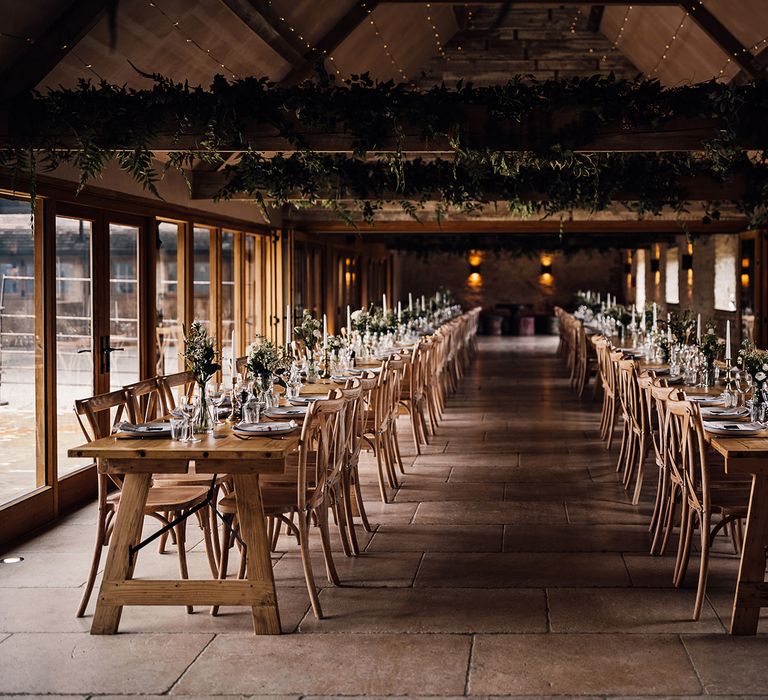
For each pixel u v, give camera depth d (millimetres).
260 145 5809
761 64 8953
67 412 6734
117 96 5551
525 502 6508
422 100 5738
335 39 8797
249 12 7254
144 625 4238
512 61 12844
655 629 4113
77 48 6020
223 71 7875
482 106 5789
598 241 19031
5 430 6055
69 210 6559
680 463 5031
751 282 13258
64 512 6309
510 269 26234
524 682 3584
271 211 12477
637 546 5406
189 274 9070
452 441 9047
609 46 12688
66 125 5492
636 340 11922
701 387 6789
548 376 15109
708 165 8383
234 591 4125
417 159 8633
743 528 5152
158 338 9188
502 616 4289
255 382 5523
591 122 5785
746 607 4031
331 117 5723
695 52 10219
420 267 26516
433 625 4188
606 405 9156
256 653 3900
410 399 8453
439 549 5383
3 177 5676
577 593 4594
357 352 9547
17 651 3945
